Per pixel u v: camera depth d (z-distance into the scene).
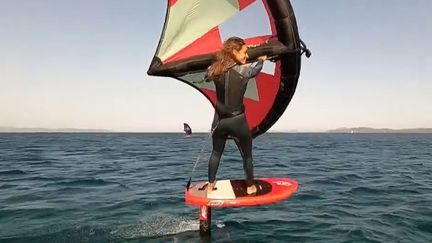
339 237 8.28
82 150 41.09
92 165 23.98
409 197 12.84
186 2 5.75
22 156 31.67
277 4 5.50
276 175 18.53
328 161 26.88
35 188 14.84
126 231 8.73
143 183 16.16
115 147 48.59
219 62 5.31
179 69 5.84
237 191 5.82
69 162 26.16
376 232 8.62
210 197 5.55
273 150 40.97
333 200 12.30
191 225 9.23
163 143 64.44
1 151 38.72
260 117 6.66
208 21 5.94
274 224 9.36
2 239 8.16
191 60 5.86
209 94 6.38
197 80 6.20
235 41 5.23
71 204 11.71
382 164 25.06
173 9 5.74
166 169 21.55
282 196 5.59
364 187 14.93
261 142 70.44
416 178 17.80
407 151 41.78
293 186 6.16
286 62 5.89
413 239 8.11
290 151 39.25
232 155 31.98
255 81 6.32
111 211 10.73
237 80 5.30
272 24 5.79
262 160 27.05
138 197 12.85
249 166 5.66
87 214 10.37
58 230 8.80
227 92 5.33
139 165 23.92
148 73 5.89
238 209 11.00
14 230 8.82
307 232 8.70
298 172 19.78
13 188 14.84
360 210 10.82
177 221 9.59
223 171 19.73
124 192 13.89
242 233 8.61
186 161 26.75
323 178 17.47
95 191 14.13
